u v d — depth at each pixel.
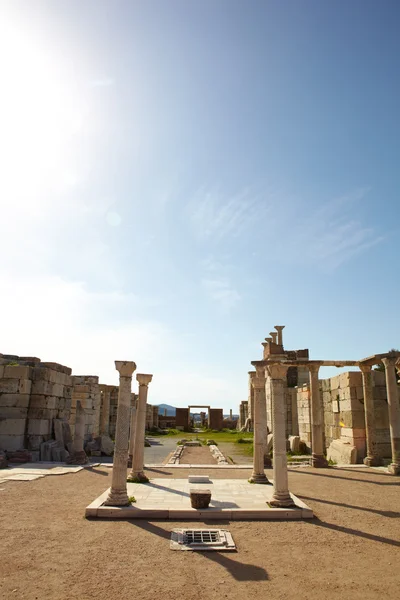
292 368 36.66
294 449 26.56
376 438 20.47
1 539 8.19
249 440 35.50
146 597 5.81
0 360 20.23
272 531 9.02
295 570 6.89
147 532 8.76
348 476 16.36
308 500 12.07
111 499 10.36
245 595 5.95
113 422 35.41
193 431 55.72
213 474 16.47
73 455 18.44
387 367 17.70
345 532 9.00
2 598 5.69
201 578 6.51
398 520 9.98
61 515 9.95
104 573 6.62
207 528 9.06
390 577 6.65
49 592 5.91
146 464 19.48
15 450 19.11
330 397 23.83
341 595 6.00
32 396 20.25
